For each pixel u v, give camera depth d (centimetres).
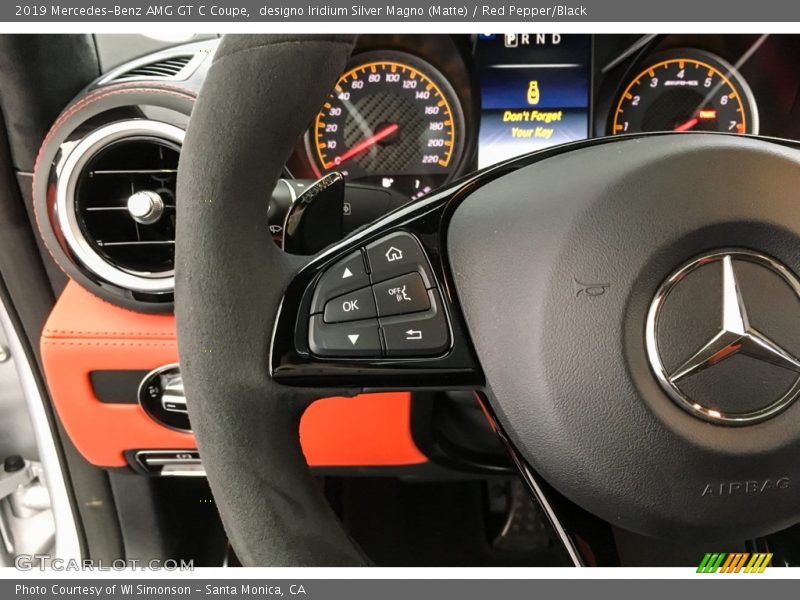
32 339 95
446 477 95
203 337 44
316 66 45
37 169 78
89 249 79
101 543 107
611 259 45
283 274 48
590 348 45
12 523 110
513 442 50
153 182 81
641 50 108
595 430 46
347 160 114
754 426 45
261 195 46
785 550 66
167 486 106
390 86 111
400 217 50
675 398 45
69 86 88
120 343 83
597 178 47
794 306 46
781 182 46
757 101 113
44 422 99
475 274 49
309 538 46
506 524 114
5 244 89
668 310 45
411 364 49
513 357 47
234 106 43
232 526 46
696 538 49
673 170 46
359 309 49
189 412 46
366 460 91
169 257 81
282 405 48
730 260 45
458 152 114
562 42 109
